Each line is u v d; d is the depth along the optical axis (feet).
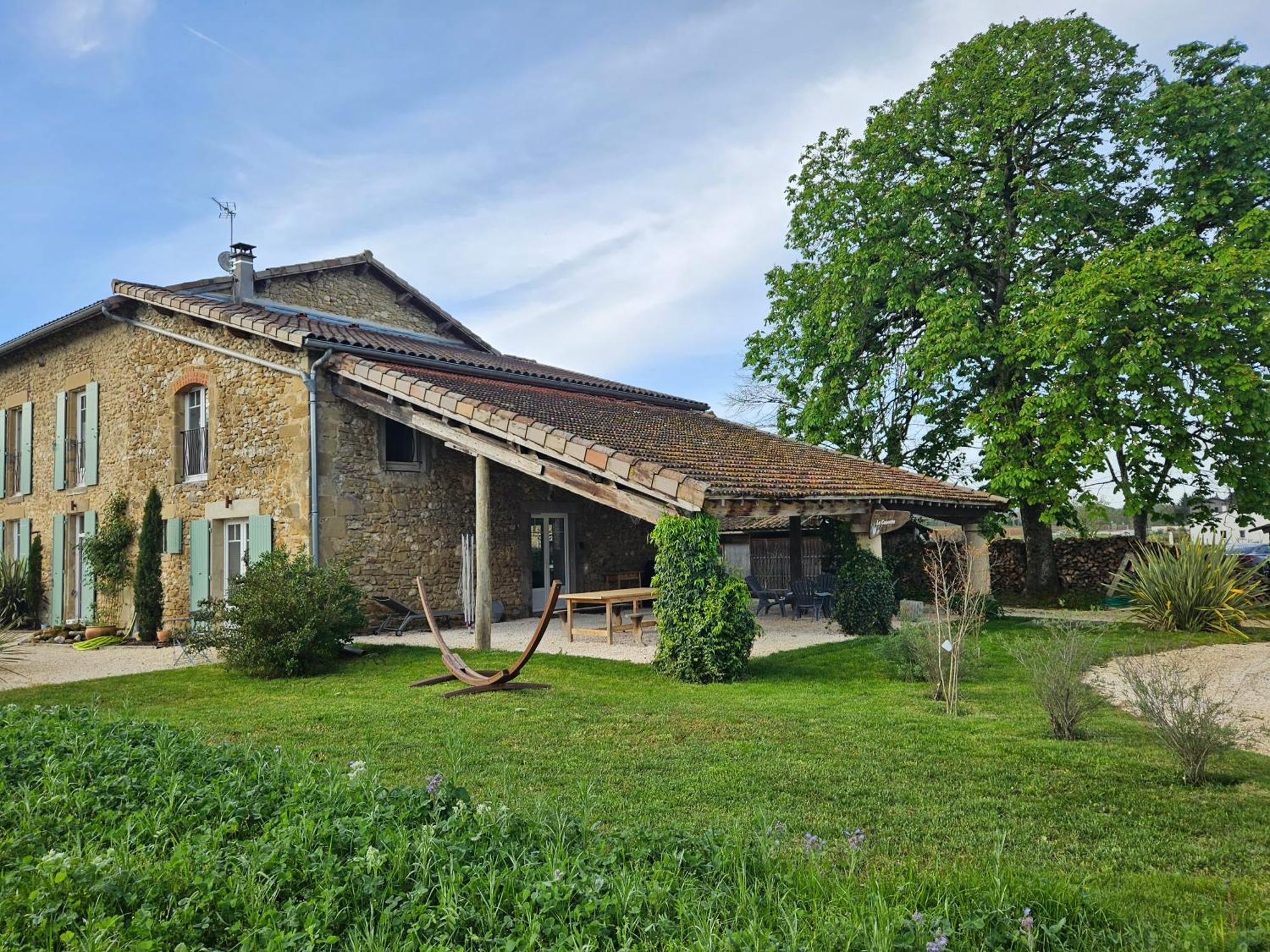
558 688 25.23
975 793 14.25
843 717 20.62
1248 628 36.40
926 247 51.96
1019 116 48.21
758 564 61.05
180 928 8.41
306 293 50.72
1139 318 42.50
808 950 7.70
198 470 44.62
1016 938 8.23
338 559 38.22
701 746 17.74
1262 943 8.33
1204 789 14.44
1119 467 53.11
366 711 22.20
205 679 29.53
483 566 33.73
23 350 57.98
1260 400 40.81
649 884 9.11
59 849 10.52
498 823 10.95
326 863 9.61
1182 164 48.24
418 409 36.04
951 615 26.53
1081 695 18.63
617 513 54.75
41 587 55.62
